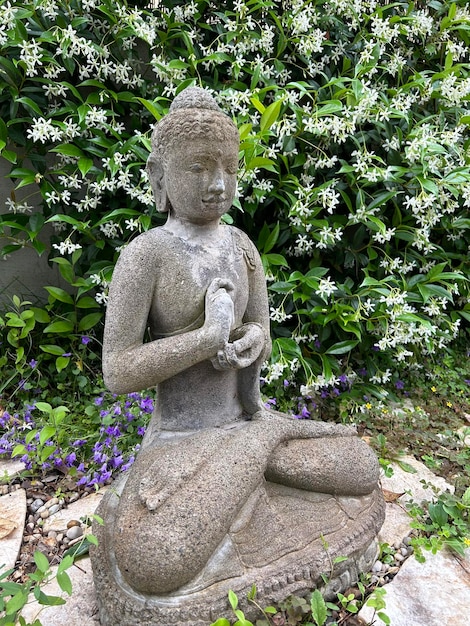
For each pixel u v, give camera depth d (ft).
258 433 5.60
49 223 10.89
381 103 9.82
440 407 10.64
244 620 4.17
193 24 10.17
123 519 4.86
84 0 8.88
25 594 4.10
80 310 10.73
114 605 4.73
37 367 9.89
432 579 5.84
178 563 4.56
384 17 11.09
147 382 5.14
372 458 6.13
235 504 5.01
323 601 4.77
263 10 9.95
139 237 5.49
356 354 11.04
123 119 10.53
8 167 10.49
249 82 10.24
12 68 8.89
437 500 7.35
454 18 10.89
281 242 9.89
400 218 10.42
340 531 5.58
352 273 11.12
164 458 5.17
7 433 8.23
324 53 10.44
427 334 9.95
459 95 10.07
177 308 5.36
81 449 8.16
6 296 11.06
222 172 5.08
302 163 9.61
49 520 6.94
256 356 5.49
